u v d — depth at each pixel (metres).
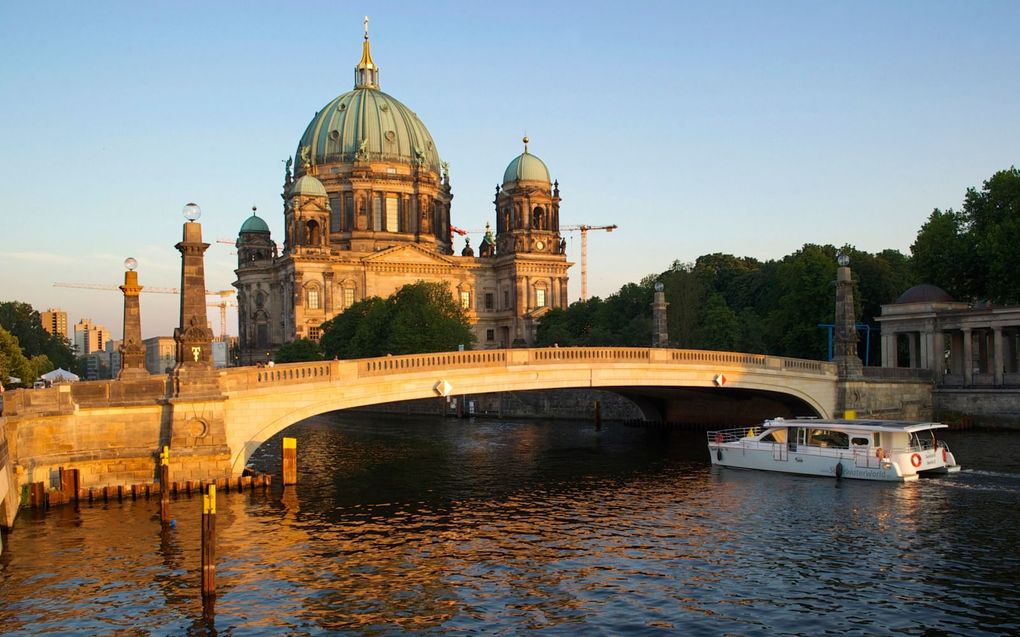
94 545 40.50
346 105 198.12
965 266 100.44
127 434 50.62
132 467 50.38
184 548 40.06
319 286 176.75
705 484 57.78
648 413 101.56
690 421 97.19
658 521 46.53
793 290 111.69
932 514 47.16
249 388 53.00
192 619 31.55
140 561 38.16
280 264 182.50
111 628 30.69
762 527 44.84
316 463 70.44
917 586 34.94
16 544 40.69
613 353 65.81
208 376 51.84
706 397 89.94
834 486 56.06
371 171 190.88
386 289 184.38
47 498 47.59
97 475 49.72
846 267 80.81
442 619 31.53
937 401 90.56
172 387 51.69
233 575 36.66
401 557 39.47
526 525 45.75
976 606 32.53
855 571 37.03
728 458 65.69
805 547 40.84
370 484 58.69
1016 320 89.94
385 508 50.19
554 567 37.88
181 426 51.16
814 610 32.28
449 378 58.91
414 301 132.62
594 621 31.27
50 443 49.06
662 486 57.25
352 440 90.69
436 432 100.31
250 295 188.88
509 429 103.31
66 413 49.12
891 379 84.19
